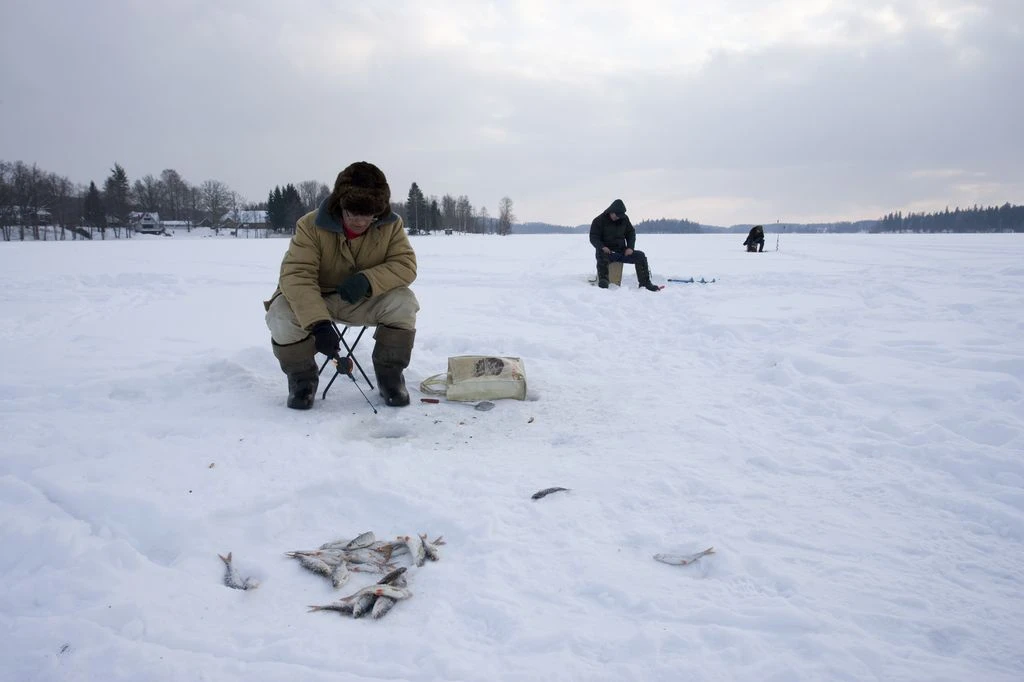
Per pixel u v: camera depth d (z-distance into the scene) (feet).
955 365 16.05
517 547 7.66
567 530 8.13
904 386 13.79
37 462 9.62
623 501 8.93
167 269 47.42
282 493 8.85
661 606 6.57
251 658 5.77
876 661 5.75
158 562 7.45
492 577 7.09
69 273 41.16
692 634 6.13
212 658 5.71
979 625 6.29
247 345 19.51
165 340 20.31
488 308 28.12
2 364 15.96
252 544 7.81
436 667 5.65
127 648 5.75
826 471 9.96
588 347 19.02
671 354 18.39
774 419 12.51
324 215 12.14
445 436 11.62
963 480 9.64
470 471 9.88
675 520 8.41
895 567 7.32
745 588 6.91
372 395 13.85
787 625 6.27
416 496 8.98
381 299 12.86
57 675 5.44
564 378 15.58
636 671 5.64
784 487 9.43
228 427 11.26
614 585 6.92
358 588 6.98
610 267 36.01
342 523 8.44
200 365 15.33
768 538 7.95
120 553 7.13
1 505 8.20
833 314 25.07
